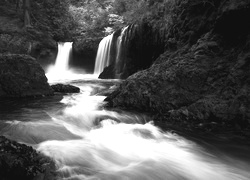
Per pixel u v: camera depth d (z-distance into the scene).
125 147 5.52
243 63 7.35
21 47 17.20
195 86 7.90
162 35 12.85
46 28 20.45
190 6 10.58
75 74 19.41
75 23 23.20
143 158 5.03
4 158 3.57
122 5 23.53
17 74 9.95
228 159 5.09
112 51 17.33
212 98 7.41
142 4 17.61
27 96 10.06
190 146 5.68
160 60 11.21
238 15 7.74
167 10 13.16
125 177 4.24
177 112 7.44
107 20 22.11
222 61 8.05
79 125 6.70
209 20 9.60
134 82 8.60
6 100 9.36
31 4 20.81
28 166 3.73
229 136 6.21
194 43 10.16
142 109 8.29
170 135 6.30
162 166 4.72
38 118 6.80
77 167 4.41
